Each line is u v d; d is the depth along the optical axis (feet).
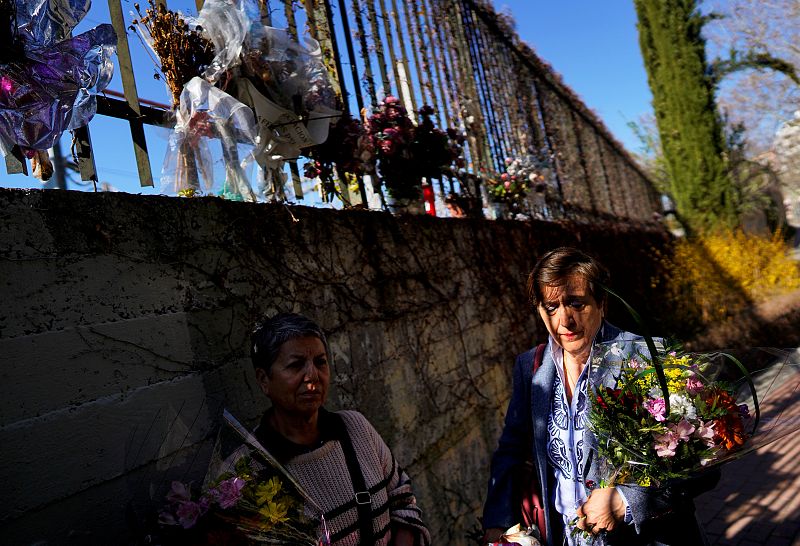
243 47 7.76
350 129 9.95
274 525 3.97
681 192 44.78
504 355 14.62
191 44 7.26
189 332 5.72
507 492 6.49
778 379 5.52
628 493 5.23
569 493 5.99
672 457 5.05
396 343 9.93
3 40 4.52
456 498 10.89
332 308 8.33
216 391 5.91
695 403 5.09
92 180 5.87
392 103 11.93
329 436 5.19
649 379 5.32
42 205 4.51
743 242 37.58
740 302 34.94
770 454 15.01
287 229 7.61
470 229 14.14
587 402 5.70
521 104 24.35
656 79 46.03
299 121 8.41
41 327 4.33
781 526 11.10
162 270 5.53
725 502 12.71
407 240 10.97
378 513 5.11
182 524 3.75
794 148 52.24
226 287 6.34
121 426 4.80
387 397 9.32
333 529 4.84
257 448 4.33
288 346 4.83
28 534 3.99
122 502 4.63
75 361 4.54
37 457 4.12
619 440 5.14
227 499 3.91
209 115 6.93
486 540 6.34
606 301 6.25
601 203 35.45
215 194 7.05
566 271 5.91
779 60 42.27
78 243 4.75
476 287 13.79
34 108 4.85
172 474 4.04
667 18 44.32
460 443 11.53
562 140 29.81
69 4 5.21
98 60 5.37
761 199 55.26
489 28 22.02
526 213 19.63
